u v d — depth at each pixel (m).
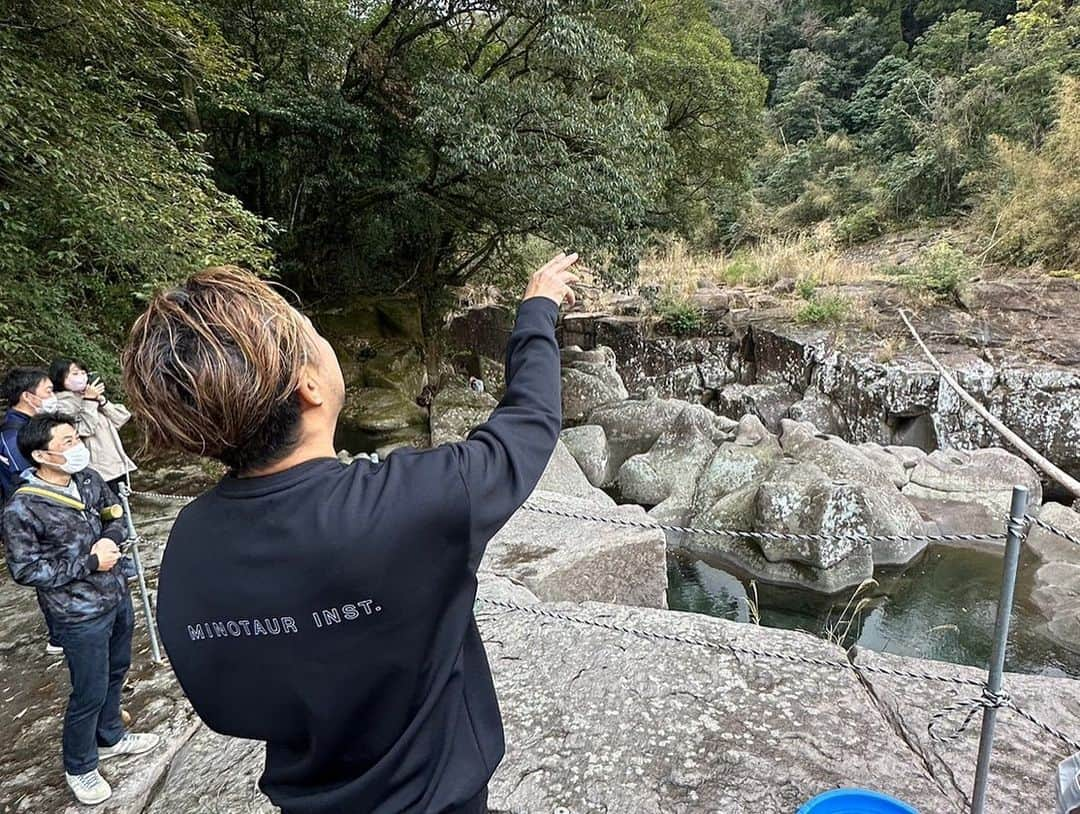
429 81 7.45
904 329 9.38
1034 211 10.91
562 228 7.94
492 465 0.73
